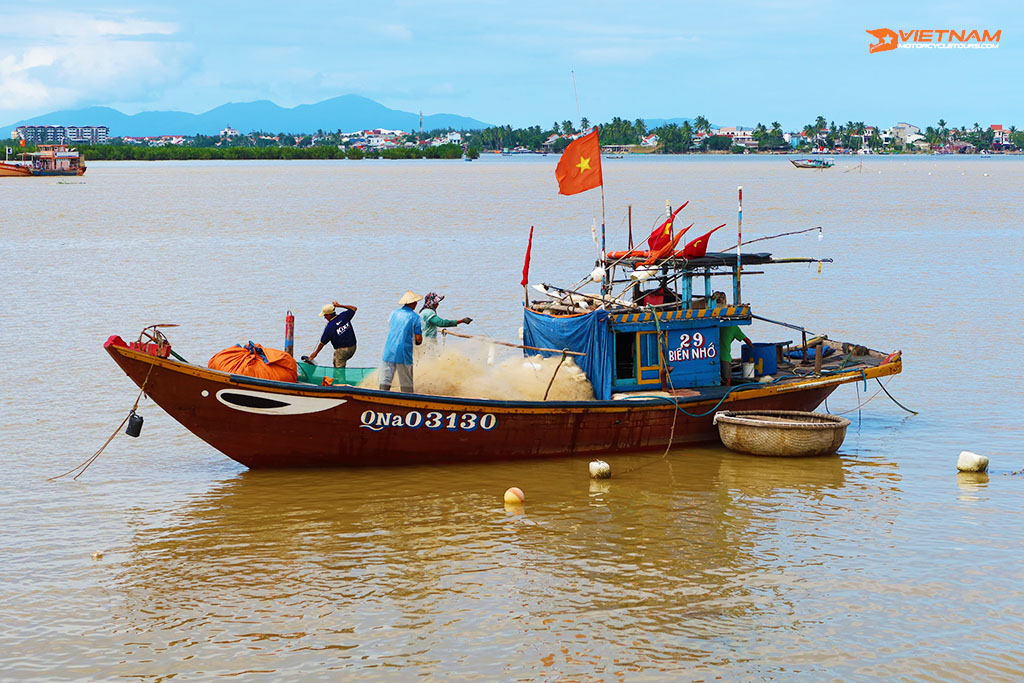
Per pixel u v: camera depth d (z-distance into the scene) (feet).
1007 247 154.92
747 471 53.72
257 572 40.45
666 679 32.53
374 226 196.54
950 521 45.57
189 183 406.82
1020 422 61.41
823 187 379.14
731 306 59.41
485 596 38.29
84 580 39.63
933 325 90.38
